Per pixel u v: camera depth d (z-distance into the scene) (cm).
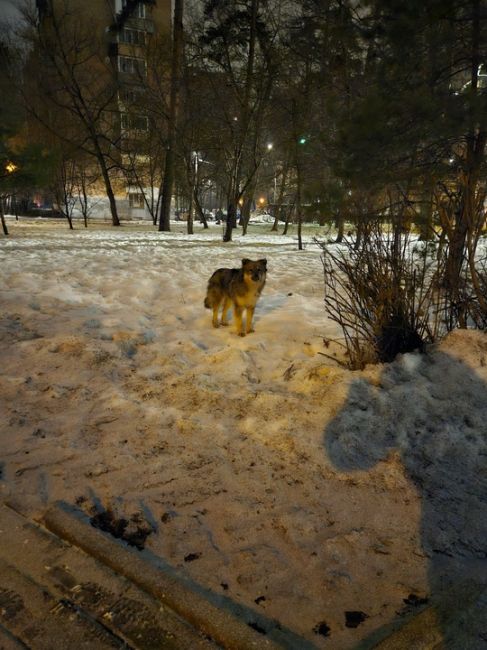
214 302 632
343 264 462
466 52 669
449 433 323
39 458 315
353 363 426
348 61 1184
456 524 257
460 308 433
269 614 203
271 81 2164
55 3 3909
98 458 317
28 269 998
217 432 347
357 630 195
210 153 3531
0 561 223
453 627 188
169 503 275
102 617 193
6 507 263
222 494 283
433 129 603
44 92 3241
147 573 211
